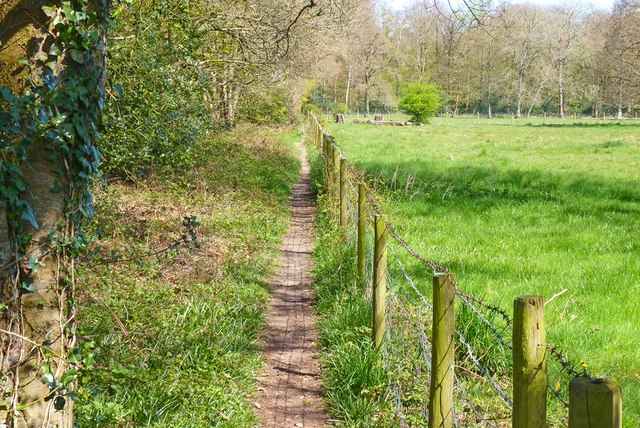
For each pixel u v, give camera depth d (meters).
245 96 28.03
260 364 6.76
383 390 5.71
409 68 69.75
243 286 9.02
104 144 10.09
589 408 2.08
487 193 17.28
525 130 56.16
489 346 6.13
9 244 3.90
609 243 11.73
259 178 18.44
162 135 11.57
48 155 3.96
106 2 4.17
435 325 4.07
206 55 14.71
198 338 6.70
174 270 9.17
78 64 4.02
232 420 5.38
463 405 5.18
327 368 6.50
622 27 56.72
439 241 11.91
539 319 2.70
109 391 5.37
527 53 77.88
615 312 8.03
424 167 22.95
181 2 11.80
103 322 6.44
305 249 12.38
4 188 3.80
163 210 12.14
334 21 17.98
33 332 4.00
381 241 6.53
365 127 54.25
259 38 16.70
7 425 3.95
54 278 4.05
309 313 8.53
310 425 5.51
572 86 89.56
